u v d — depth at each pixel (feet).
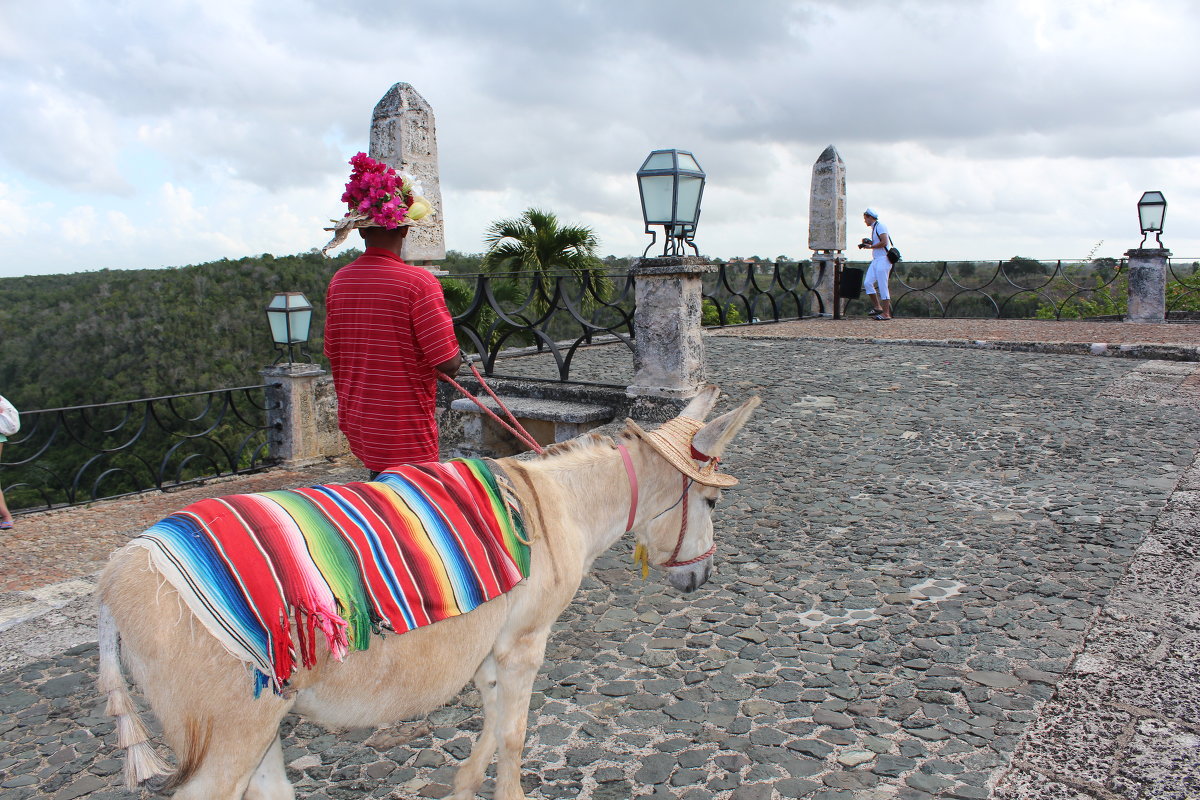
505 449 28.58
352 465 34.04
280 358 34.63
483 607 8.43
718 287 47.88
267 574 6.98
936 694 12.17
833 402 28.66
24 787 10.82
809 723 11.68
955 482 21.20
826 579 16.37
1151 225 45.42
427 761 11.28
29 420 76.23
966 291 52.85
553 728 11.84
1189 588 14.82
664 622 15.03
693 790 10.34
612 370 33.65
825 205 53.62
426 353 12.50
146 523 26.61
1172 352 33.14
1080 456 22.34
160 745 11.66
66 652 14.71
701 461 10.56
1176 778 10.00
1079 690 11.97
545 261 62.28
